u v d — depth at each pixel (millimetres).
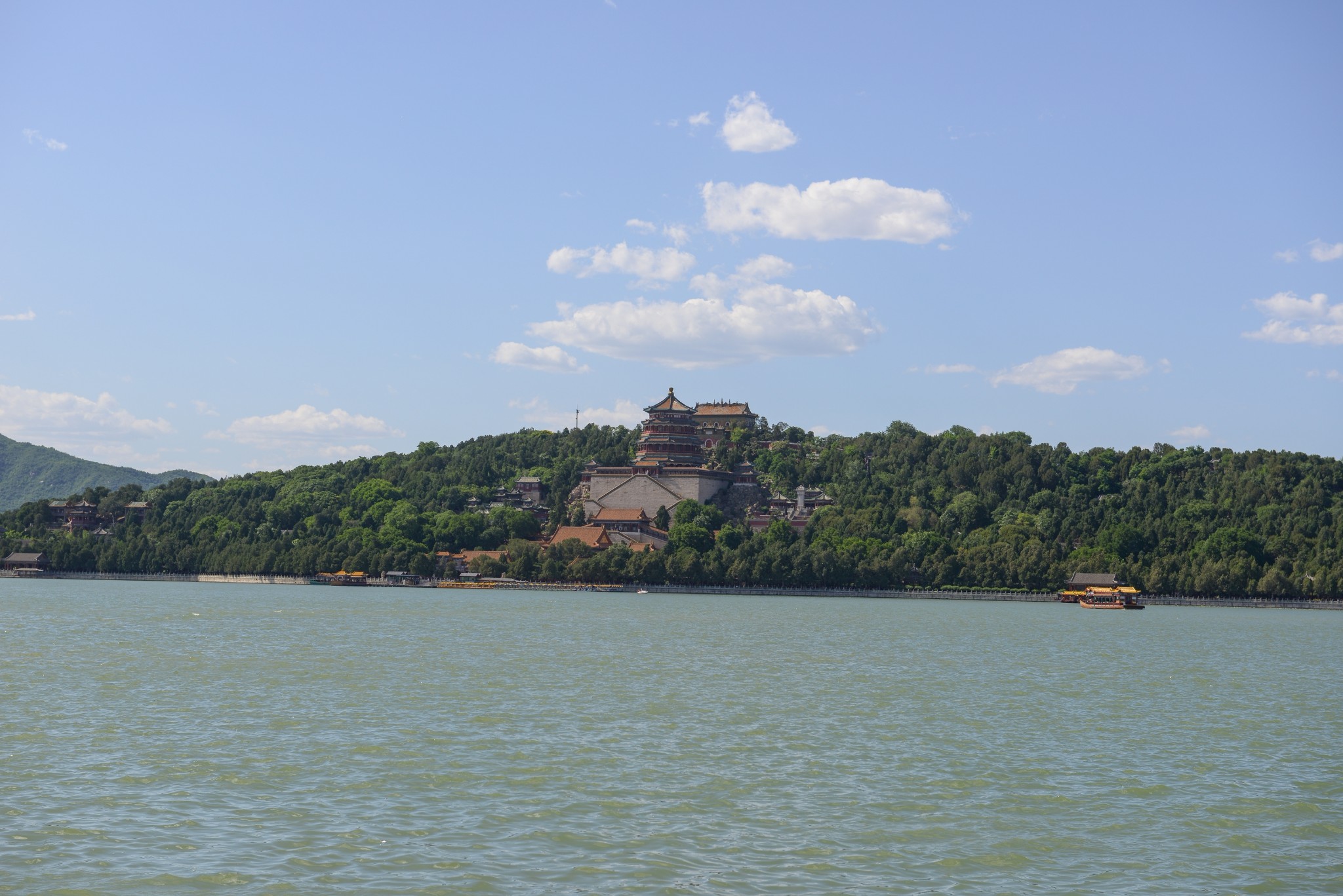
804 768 80688
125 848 60562
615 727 94688
